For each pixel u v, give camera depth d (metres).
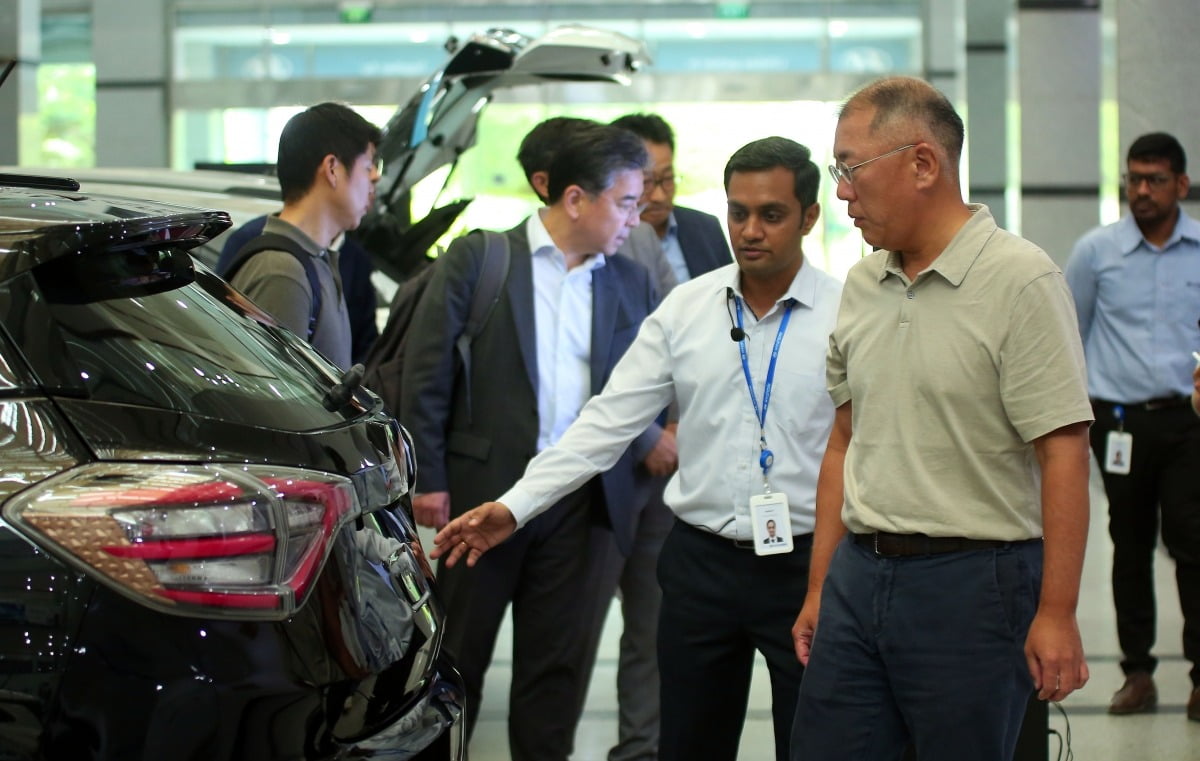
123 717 1.76
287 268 3.09
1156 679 4.84
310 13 12.86
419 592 2.24
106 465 1.83
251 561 1.83
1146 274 4.64
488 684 4.85
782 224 2.76
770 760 4.03
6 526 1.79
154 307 2.11
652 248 4.09
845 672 2.36
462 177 12.22
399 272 6.33
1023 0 11.02
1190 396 4.53
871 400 2.35
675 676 2.92
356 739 1.96
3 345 1.87
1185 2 6.92
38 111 11.05
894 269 2.35
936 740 2.26
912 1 12.80
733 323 2.86
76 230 1.99
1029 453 2.28
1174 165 4.60
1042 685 2.19
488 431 3.40
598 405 3.03
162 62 12.84
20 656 1.76
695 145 12.81
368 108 12.87
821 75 12.82
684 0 12.76
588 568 3.38
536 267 3.47
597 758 4.09
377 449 2.19
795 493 2.80
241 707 1.81
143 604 1.78
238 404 2.02
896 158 2.28
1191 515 4.45
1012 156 11.66
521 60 5.82
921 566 2.28
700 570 2.87
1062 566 2.18
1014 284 2.21
